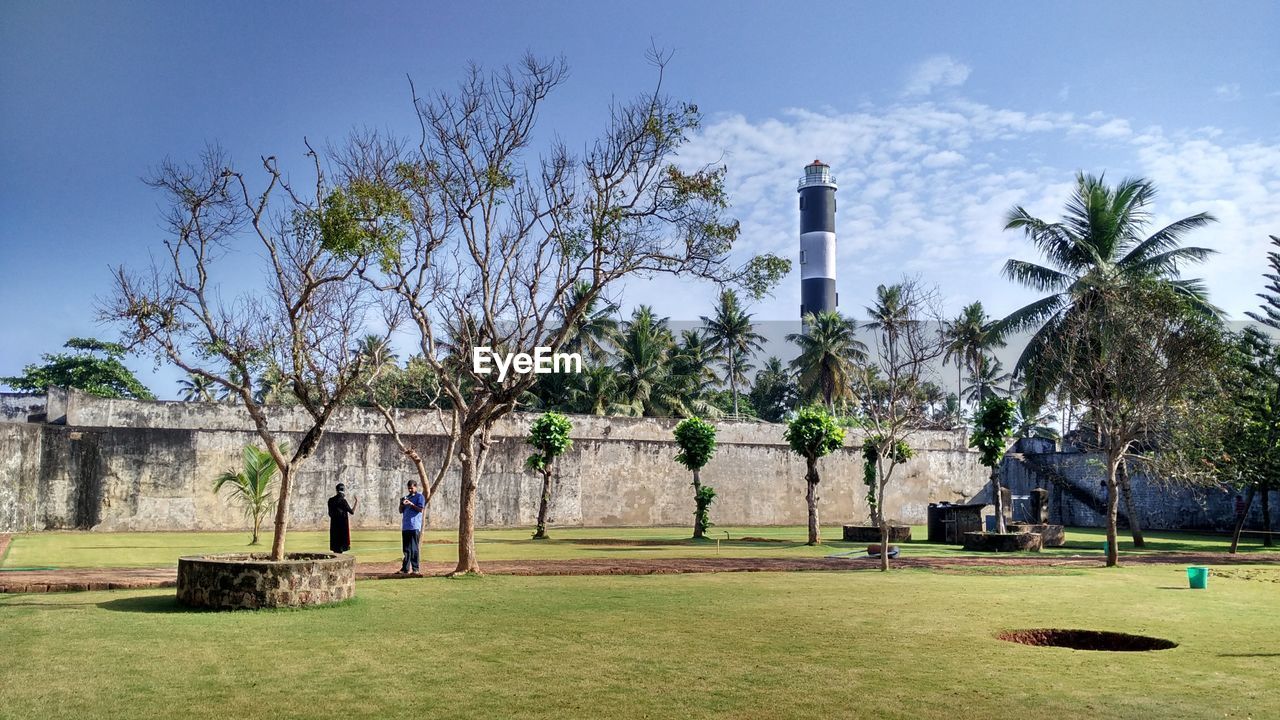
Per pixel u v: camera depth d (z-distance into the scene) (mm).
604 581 14570
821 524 41938
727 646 8609
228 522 31609
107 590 12766
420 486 34719
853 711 6215
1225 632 9711
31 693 6551
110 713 6031
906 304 28062
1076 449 44094
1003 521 27484
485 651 8273
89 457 29891
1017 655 8242
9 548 21531
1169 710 6285
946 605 11758
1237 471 24828
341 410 34500
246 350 16109
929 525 28359
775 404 68875
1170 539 31922
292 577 10742
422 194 15547
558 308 16875
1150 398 19094
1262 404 25688
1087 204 29953
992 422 26031
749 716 6086
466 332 16328
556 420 29797
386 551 21812
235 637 8844
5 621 9711
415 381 26203
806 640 8969
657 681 7090
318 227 14734
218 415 32719
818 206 71000
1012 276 31422
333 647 8398
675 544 26266
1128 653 8422
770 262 15508
